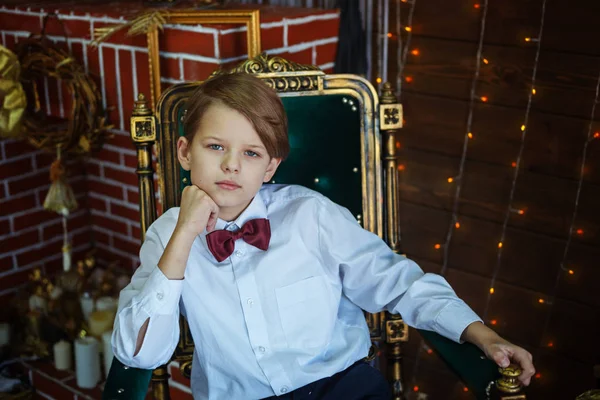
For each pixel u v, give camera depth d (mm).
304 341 1459
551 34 1921
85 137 2338
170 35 2062
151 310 1298
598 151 1910
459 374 1345
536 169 2035
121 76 2230
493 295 2205
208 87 1368
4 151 2621
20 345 2645
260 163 1369
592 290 2004
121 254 2746
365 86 1717
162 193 1664
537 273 2102
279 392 1433
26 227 2746
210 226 1355
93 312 2508
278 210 1528
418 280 1479
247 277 1448
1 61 2254
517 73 2004
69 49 2340
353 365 1508
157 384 1643
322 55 2242
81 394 2426
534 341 2148
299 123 1691
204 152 1350
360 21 2242
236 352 1439
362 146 1727
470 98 2109
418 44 2168
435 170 2238
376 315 1734
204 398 1482
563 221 2020
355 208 1730
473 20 2047
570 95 1925
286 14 2127
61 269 2893
